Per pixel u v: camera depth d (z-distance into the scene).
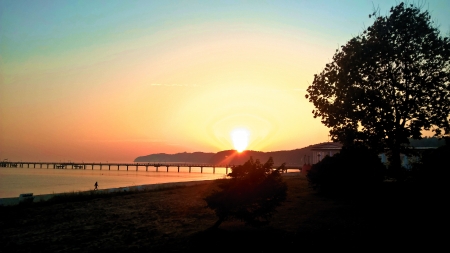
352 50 18.98
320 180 20.30
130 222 13.70
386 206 13.34
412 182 13.38
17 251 9.38
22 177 108.00
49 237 11.08
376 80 18.31
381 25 18.39
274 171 10.66
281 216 13.55
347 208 14.88
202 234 10.05
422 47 18.00
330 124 19.84
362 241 8.95
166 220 13.96
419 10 18.41
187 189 30.67
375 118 17.77
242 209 10.08
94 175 132.25
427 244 8.33
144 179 100.06
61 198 22.70
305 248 8.55
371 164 17.11
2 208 17.95
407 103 17.98
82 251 9.18
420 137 18.17
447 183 10.66
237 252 8.42
